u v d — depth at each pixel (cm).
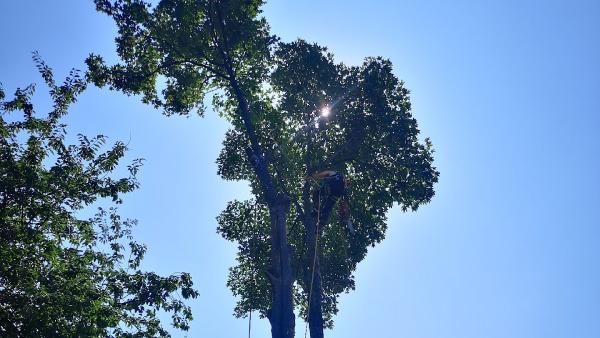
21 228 1719
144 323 1822
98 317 1714
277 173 2506
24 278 1662
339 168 2539
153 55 2319
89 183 1852
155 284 1848
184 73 2358
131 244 1923
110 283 1844
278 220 2034
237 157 2477
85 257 1811
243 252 2647
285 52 2448
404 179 2491
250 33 2217
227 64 2252
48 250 1722
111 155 1895
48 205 1748
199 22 2255
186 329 1866
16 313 1645
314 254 2150
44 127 1855
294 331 1917
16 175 1738
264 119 2395
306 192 2403
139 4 2225
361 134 2466
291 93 2458
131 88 2275
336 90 2431
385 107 2417
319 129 2492
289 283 1967
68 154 1856
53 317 1658
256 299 2644
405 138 2434
